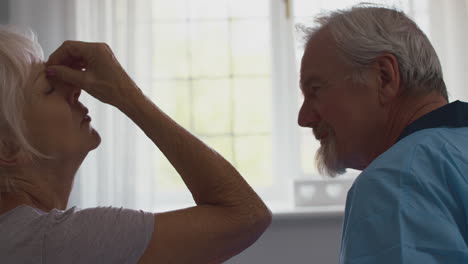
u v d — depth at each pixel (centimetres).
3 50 82
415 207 64
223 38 276
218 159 88
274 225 236
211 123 276
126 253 76
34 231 74
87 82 88
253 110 276
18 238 73
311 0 268
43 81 86
